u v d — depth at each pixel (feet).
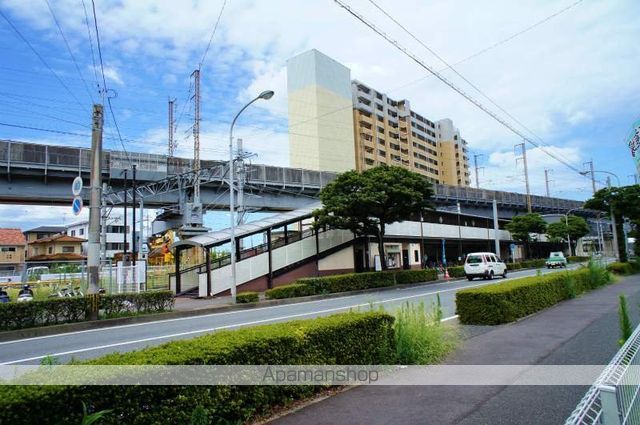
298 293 67.92
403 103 307.37
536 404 15.23
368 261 102.32
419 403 15.67
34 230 242.17
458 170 367.86
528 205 185.88
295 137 226.38
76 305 46.73
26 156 85.56
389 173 85.20
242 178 101.65
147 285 92.38
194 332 38.78
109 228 223.71
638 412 9.65
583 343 24.47
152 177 105.09
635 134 28.76
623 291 52.13
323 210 84.74
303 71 224.33
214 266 82.12
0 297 65.31
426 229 126.21
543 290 39.34
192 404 12.21
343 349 18.13
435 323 23.44
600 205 95.81
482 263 95.91
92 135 49.85
